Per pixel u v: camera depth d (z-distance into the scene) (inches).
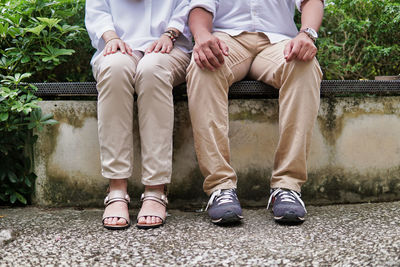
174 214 68.4
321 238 54.0
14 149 73.4
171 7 72.9
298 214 59.4
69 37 83.8
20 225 62.0
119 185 63.7
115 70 61.1
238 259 47.5
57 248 52.1
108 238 55.6
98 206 72.8
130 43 70.6
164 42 67.1
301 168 63.4
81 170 72.4
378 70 101.2
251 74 73.4
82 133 71.9
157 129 62.2
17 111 70.6
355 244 51.2
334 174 73.5
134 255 49.4
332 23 101.7
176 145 72.6
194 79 62.2
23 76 69.9
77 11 88.8
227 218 58.9
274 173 65.4
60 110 71.9
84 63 91.0
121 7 72.4
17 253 50.4
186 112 72.4
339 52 102.3
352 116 73.3
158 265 46.4
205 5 68.8
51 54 78.6
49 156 72.6
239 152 72.8
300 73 61.0
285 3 73.3
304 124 61.6
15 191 73.2
